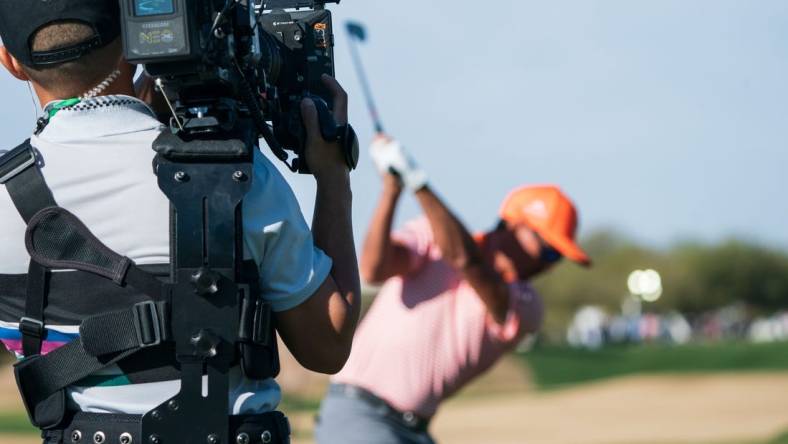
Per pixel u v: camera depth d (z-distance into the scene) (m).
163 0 5.78
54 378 5.96
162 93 6.41
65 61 6.12
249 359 5.98
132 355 6.00
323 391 37.75
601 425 50.81
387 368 14.10
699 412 55.16
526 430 49.41
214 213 5.92
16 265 6.12
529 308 14.45
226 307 5.90
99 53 6.20
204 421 5.89
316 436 14.35
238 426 6.00
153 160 6.05
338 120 7.18
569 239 14.92
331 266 6.43
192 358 5.89
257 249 6.09
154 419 5.88
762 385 65.31
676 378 69.94
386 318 14.27
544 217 14.91
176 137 6.01
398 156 13.41
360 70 12.77
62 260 6.01
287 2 7.25
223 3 6.01
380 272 13.94
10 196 6.05
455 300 14.22
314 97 6.96
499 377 75.44
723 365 76.62
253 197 6.09
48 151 6.12
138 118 6.25
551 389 70.69
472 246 13.63
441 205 13.42
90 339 5.90
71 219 6.02
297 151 6.76
